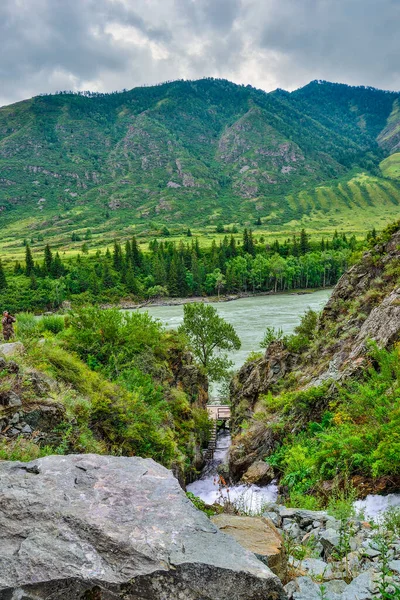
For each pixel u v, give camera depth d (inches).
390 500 402.0
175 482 215.3
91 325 1100.5
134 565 159.0
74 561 159.3
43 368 626.5
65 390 605.0
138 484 210.7
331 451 525.3
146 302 5231.3
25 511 185.8
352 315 1098.1
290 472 641.6
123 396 768.9
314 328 1331.2
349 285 1230.9
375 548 272.2
